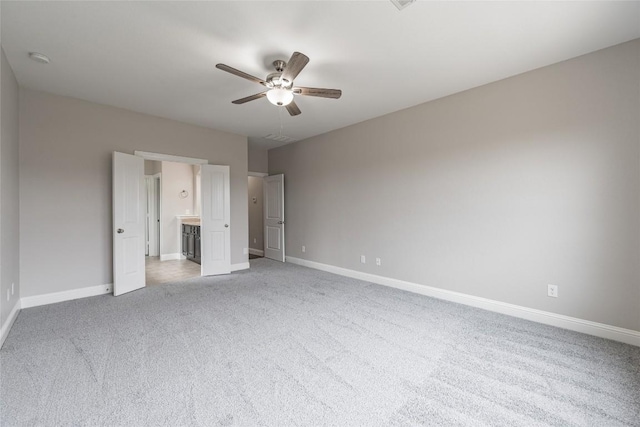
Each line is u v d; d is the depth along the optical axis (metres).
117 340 2.44
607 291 2.51
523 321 2.88
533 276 2.90
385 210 4.24
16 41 2.38
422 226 3.80
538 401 1.71
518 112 2.99
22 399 1.69
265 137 5.49
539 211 2.86
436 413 1.61
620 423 1.53
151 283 4.34
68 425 1.50
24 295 3.21
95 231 3.70
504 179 3.08
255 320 2.89
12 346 2.32
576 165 2.65
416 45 2.48
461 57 2.68
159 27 2.23
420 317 2.98
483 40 2.41
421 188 3.80
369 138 4.44
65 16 2.09
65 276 3.48
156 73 2.95
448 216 3.54
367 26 2.23
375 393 1.77
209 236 4.86
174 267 5.56
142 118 4.11
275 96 2.63
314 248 5.47
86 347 2.31
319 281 4.47
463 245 3.41
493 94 3.16
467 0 1.95
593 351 2.28
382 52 2.59
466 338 2.51
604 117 2.51
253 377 1.93
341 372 1.99
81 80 3.08
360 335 2.56
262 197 6.96
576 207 2.65
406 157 3.96
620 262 2.46
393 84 3.23
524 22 2.18
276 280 4.54
